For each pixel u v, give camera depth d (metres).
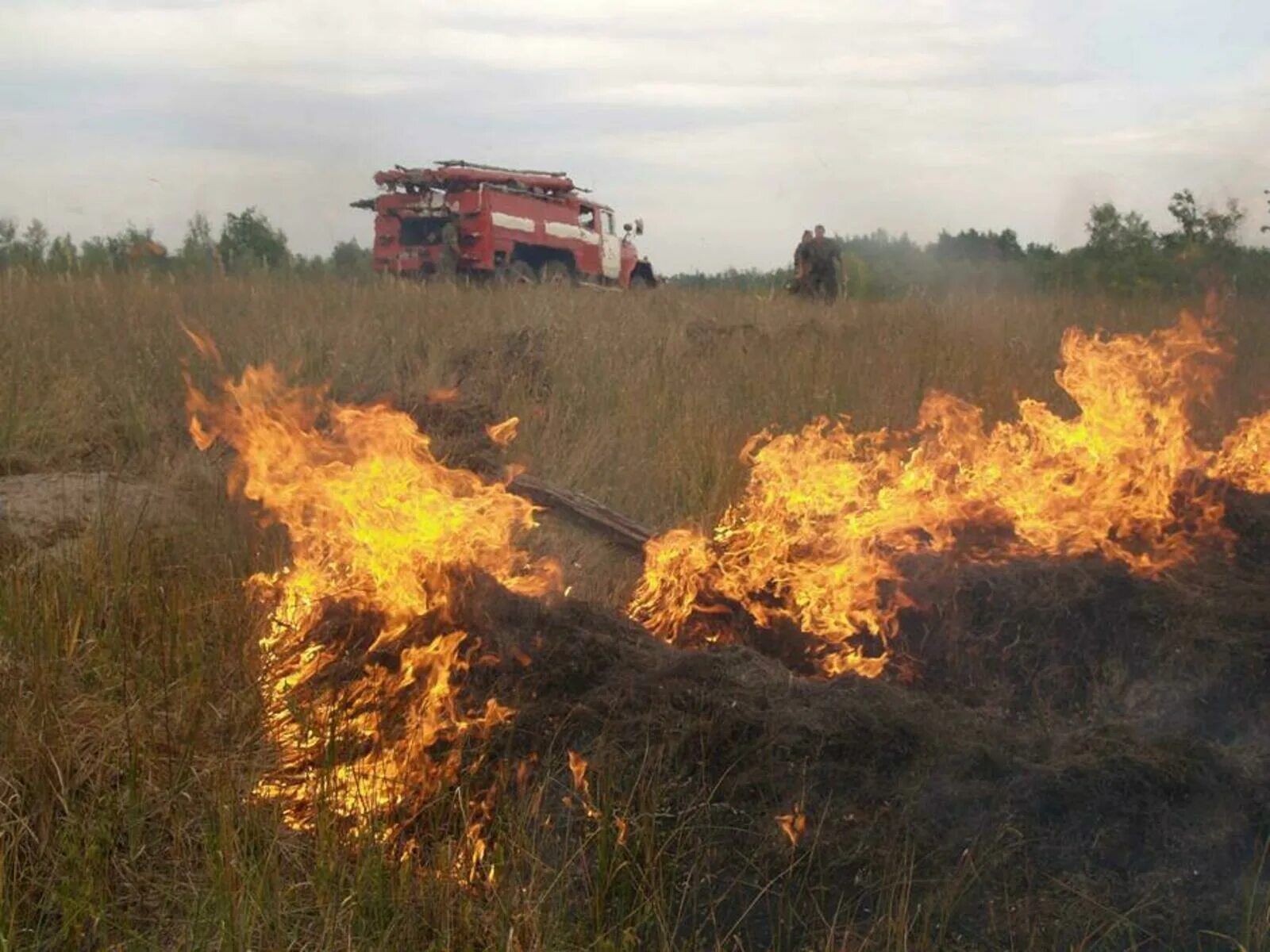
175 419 6.99
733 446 6.93
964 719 3.65
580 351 8.83
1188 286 16.59
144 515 5.23
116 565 4.51
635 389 8.03
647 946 3.04
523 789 3.43
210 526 5.23
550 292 12.66
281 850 3.29
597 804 3.33
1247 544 4.63
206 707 3.81
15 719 3.53
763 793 3.34
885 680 4.15
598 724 3.57
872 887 3.12
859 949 2.95
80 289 9.95
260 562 4.91
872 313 12.50
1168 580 4.22
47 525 5.09
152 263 12.72
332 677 3.95
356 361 8.29
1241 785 3.30
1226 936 2.96
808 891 3.12
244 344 8.22
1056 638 4.07
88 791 3.39
